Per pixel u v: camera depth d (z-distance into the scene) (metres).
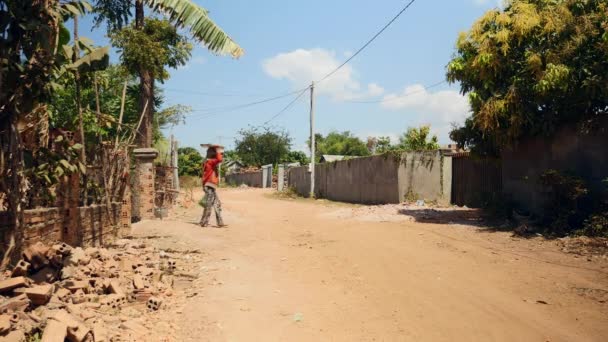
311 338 4.54
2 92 5.20
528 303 5.50
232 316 5.16
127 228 10.16
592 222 9.26
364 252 8.81
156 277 6.42
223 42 8.00
